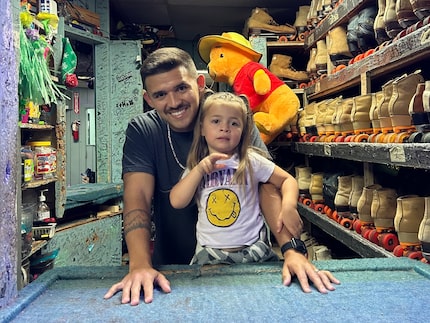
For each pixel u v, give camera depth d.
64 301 0.81
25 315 0.74
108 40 3.96
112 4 4.30
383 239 1.93
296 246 1.01
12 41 0.82
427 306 0.74
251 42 3.78
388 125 1.88
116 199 3.57
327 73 3.15
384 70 2.16
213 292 0.84
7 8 0.80
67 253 2.72
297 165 4.16
